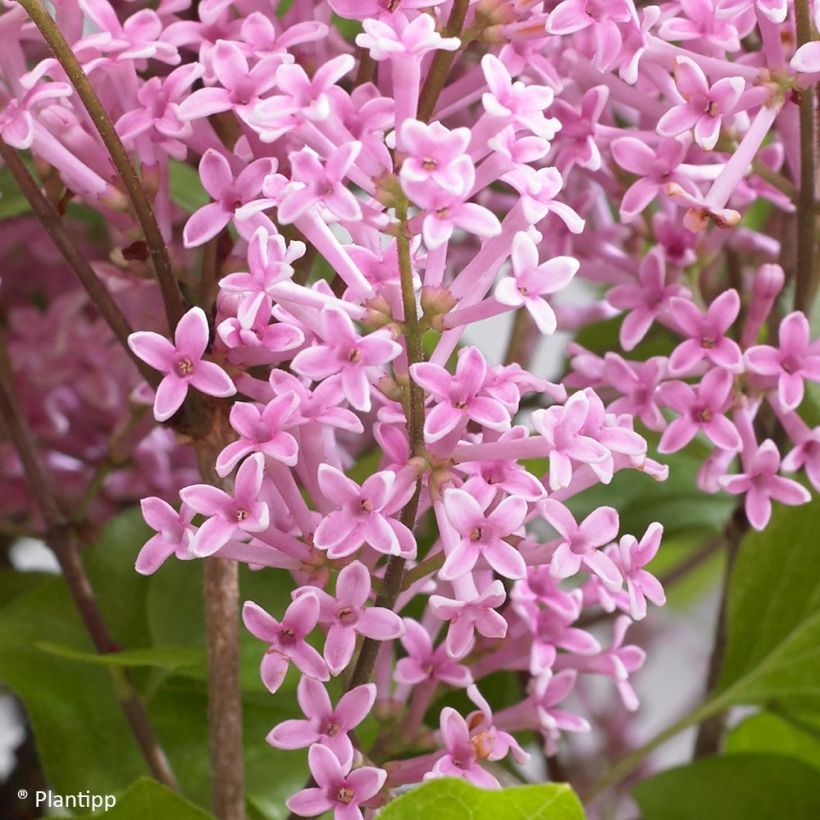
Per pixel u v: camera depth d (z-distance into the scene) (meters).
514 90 0.32
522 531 0.33
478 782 0.32
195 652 0.37
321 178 0.31
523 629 0.35
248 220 0.33
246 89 0.33
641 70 0.35
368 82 0.34
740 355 0.35
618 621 0.36
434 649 0.35
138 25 0.34
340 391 0.32
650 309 0.36
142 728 0.38
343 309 0.31
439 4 0.33
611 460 0.32
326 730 0.32
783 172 0.38
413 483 0.32
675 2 0.35
